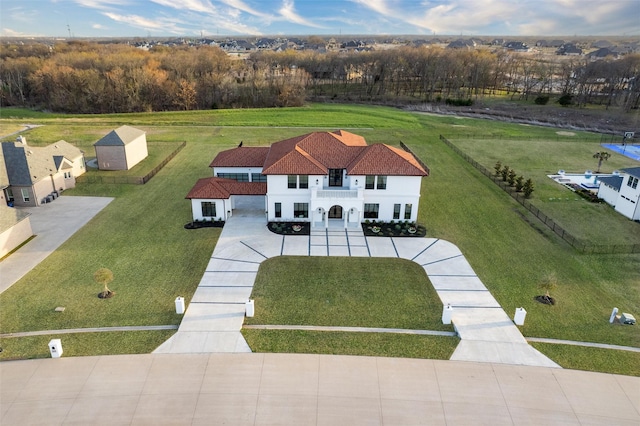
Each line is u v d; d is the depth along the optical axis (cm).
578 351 2389
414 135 7712
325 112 9725
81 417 1906
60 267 3162
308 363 2253
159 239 3622
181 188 4866
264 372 2184
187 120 8869
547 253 3509
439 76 12125
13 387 2058
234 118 9038
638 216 4159
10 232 3362
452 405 2014
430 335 2503
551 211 4372
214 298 2811
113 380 2111
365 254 3419
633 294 2970
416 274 3156
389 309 2745
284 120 8838
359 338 2462
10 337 2406
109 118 9162
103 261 3259
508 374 2208
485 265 3300
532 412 1988
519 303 2827
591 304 2842
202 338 2427
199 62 12319
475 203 4572
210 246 3503
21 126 7988
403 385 2122
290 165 3750
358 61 13200
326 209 3756
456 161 6122
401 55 12912
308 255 3384
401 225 3906
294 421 1911
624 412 1997
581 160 6259
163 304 2741
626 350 2405
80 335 2434
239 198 4434
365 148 4069
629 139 7594
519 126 8744
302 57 14362
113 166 5538
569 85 12531
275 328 2536
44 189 4425
